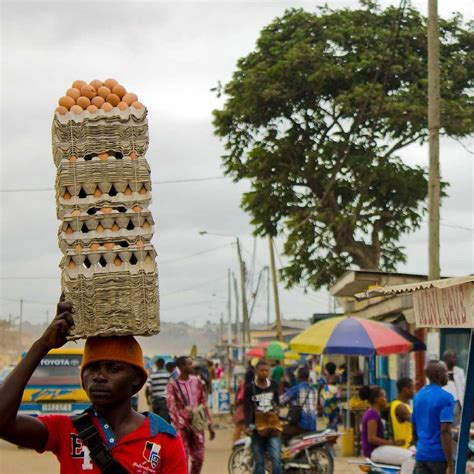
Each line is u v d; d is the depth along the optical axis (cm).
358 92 2895
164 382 1692
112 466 353
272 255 4159
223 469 1563
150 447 359
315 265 3164
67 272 359
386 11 3131
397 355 2178
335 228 3134
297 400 1344
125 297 359
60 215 367
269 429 1215
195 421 1202
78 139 368
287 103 3131
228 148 3228
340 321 1558
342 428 2167
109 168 366
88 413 362
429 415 873
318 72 2967
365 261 3139
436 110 1511
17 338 7050
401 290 610
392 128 3017
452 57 3119
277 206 3189
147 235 365
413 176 3088
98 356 359
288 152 3147
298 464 1308
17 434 355
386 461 1109
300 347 1563
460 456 639
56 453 364
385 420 1329
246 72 3145
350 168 3073
